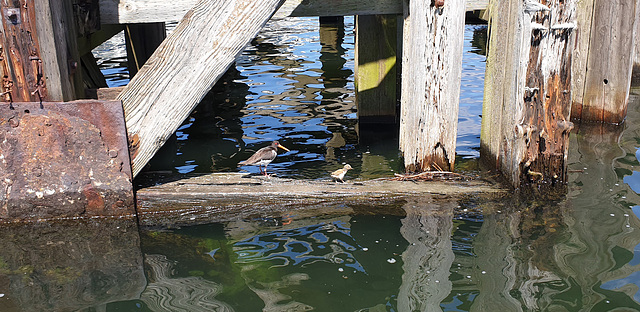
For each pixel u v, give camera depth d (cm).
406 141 667
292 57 1464
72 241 565
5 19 521
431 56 626
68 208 585
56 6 541
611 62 840
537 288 474
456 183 637
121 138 571
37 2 524
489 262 514
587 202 613
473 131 861
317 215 615
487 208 606
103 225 591
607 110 869
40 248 550
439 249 541
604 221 573
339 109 1012
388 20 843
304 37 1762
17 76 540
